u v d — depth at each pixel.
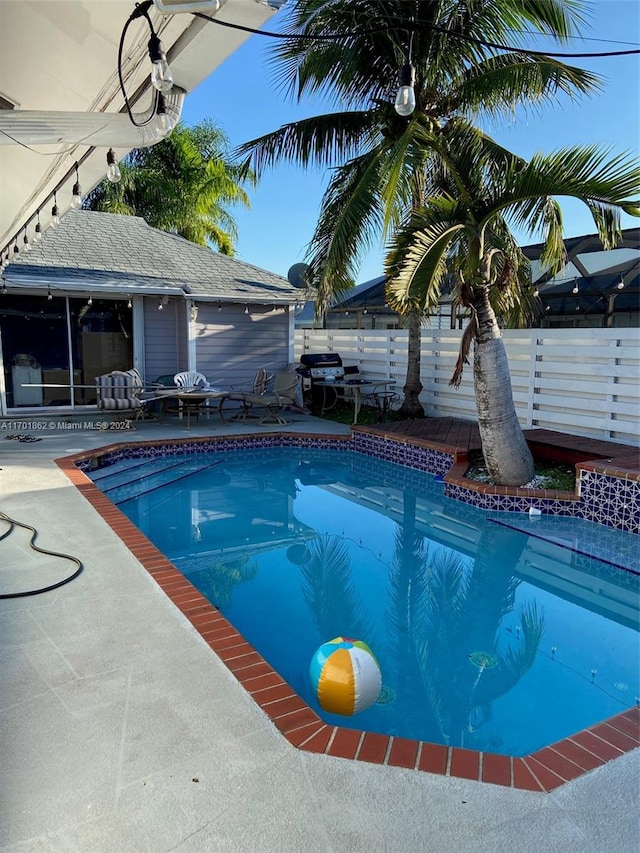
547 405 8.57
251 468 8.86
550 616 4.37
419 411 10.94
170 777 2.07
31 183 5.25
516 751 2.83
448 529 6.22
